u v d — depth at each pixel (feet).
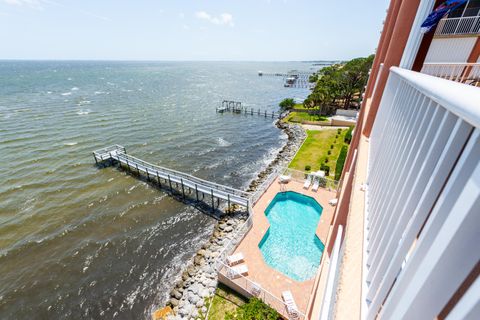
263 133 136.36
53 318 43.88
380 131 19.31
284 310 36.14
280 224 57.72
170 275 51.03
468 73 23.17
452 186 4.77
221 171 92.94
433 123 7.15
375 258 9.81
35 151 100.99
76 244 58.70
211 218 66.64
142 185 80.84
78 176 84.69
